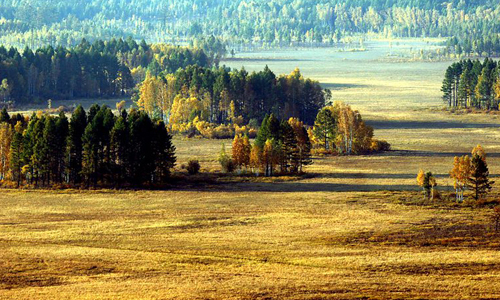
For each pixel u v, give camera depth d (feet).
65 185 617.62
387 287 326.44
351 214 488.02
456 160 544.62
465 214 486.38
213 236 424.87
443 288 325.83
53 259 371.15
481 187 538.06
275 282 333.21
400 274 348.18
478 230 440.45
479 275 346.74
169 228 447.83
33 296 312.50
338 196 559.79
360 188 599.16
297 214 490.08
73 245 405.18
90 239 417.28
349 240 415.03
